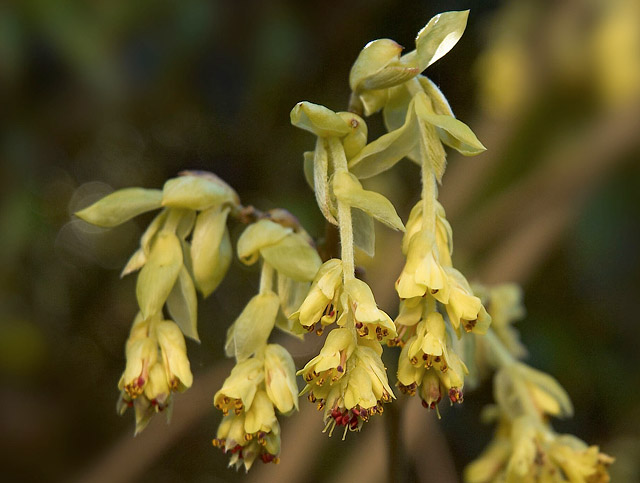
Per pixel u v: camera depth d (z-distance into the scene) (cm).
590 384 44
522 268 38
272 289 24
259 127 47
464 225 41
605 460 25
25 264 53
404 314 21
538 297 44
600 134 39
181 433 42
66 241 56
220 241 24
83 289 57
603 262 42
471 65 44
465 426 45
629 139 39
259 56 44
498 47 42
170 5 42
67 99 44
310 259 23
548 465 25
